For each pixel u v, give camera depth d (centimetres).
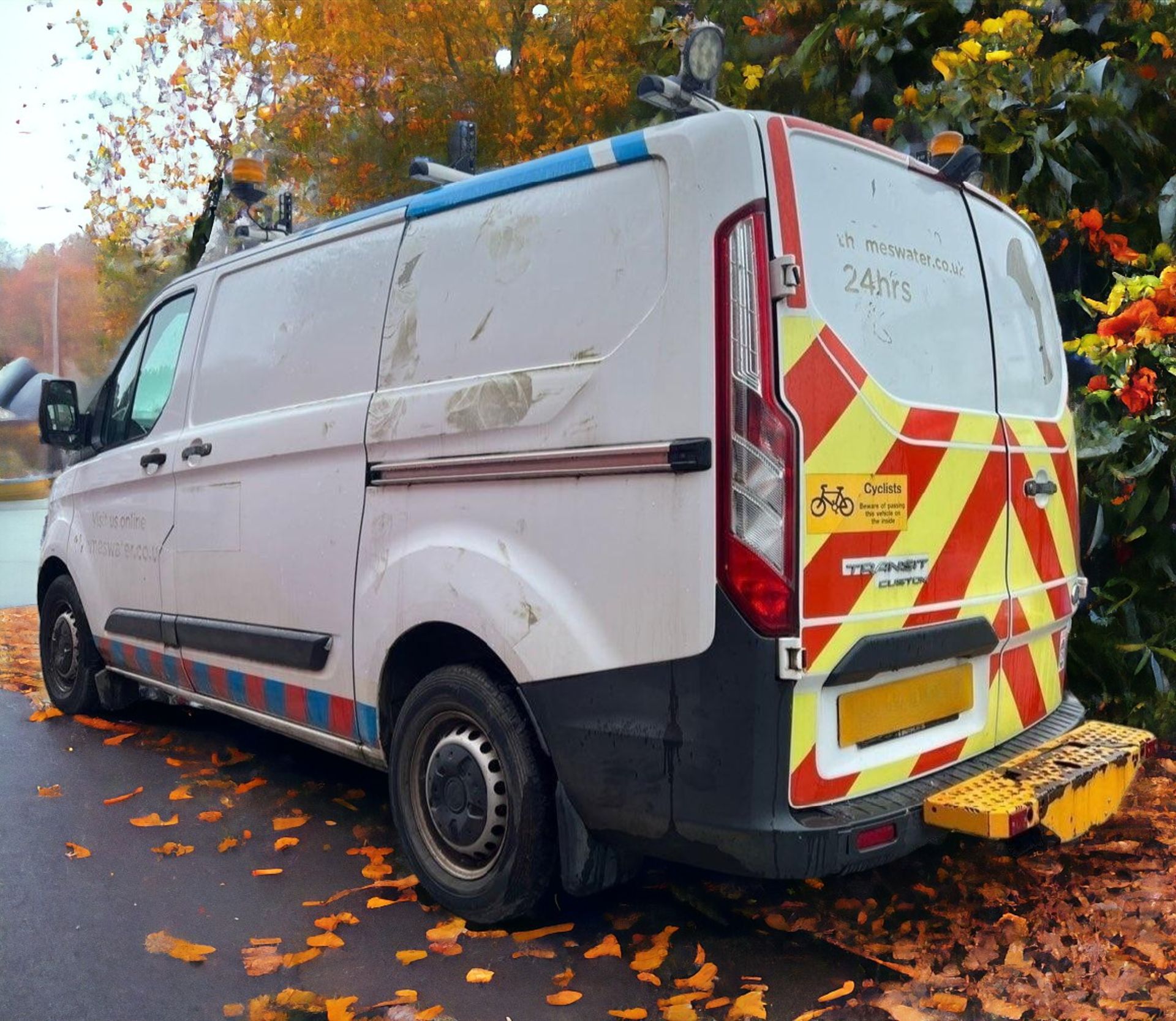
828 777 264
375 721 350
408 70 848
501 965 296
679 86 296
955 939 305
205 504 433
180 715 575
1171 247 495
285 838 386
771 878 252
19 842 385
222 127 1061
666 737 263
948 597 298
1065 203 509
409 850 335
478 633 304
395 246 360
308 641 371
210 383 444
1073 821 290
